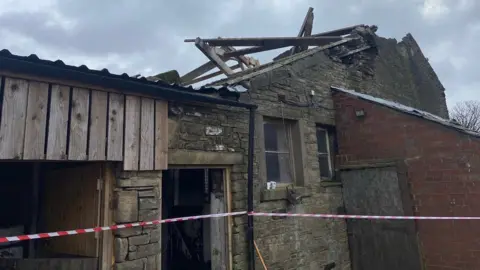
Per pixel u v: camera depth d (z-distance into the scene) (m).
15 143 2.81
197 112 4.36
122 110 3.53
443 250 5.39
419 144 5.81
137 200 3.58
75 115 3.18
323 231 6.00
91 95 3.32
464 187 5.26
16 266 3.36
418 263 5.57
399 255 5.80
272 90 5.68
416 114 5.88
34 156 2.89
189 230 5.88
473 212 5.14
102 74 3.22
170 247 6.13
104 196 3.50
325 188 6.29
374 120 6.42
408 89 10.23
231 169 4.71
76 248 3.78
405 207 5.82
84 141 3.21
